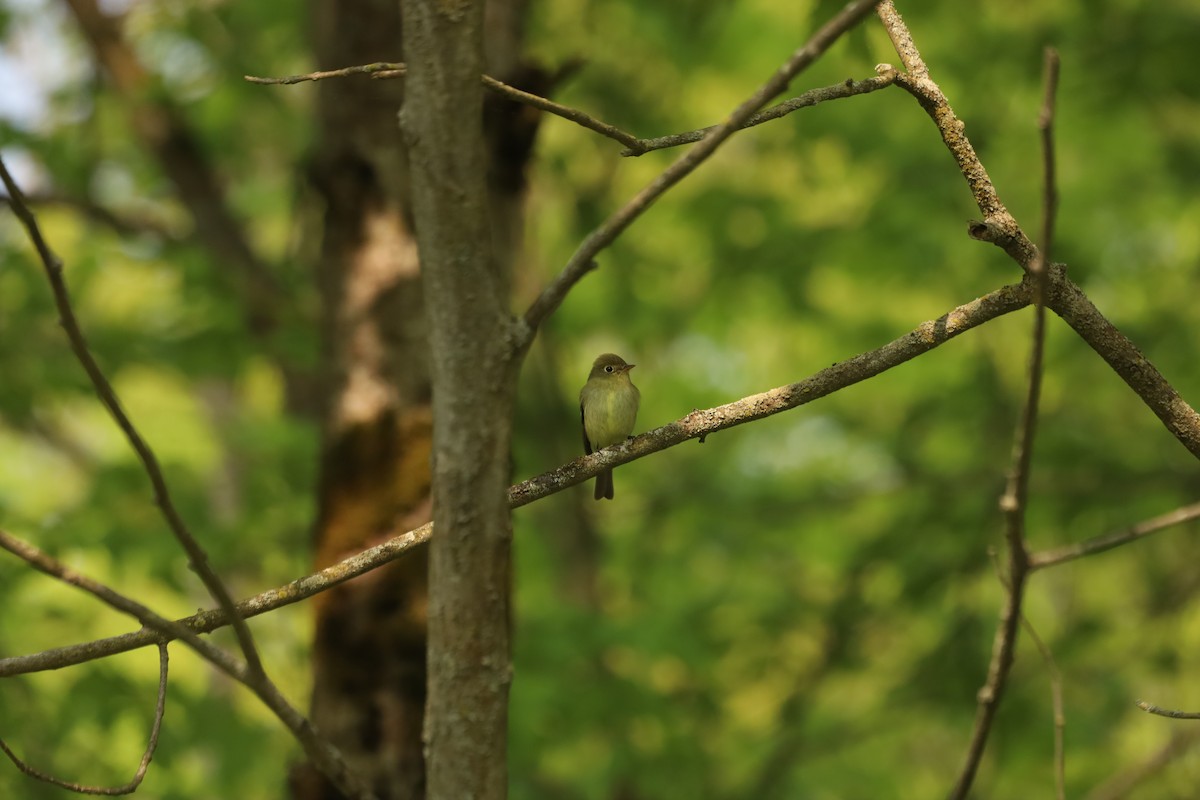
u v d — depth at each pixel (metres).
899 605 14.02
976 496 14.19
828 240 14.79
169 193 15.37
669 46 13.30
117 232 13.23
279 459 11.96
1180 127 15.11
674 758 11.88
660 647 11.16
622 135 4.06
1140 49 13.12
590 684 11.42
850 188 16.48
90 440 21.89
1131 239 16.23
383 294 7.82
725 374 18.20
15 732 10.59
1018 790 14.14
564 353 17.09
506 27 8.16
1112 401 15.48
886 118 14.77
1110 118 13.92
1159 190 15.10
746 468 17.12
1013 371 16.27
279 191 15.87
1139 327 14.59
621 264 15.62
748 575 16.19
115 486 11.77
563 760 13.18
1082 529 13.66
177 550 11.00
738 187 15.72
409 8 3.18
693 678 13.99
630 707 11.35
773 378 18.36
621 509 16.27
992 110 14.84
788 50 14.86
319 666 7.49
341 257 7.98
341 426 7.73
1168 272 15.72
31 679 11.20
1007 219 4.33
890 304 16.78
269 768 11.96
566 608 11.68
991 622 14.58
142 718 10.88
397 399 7.70
